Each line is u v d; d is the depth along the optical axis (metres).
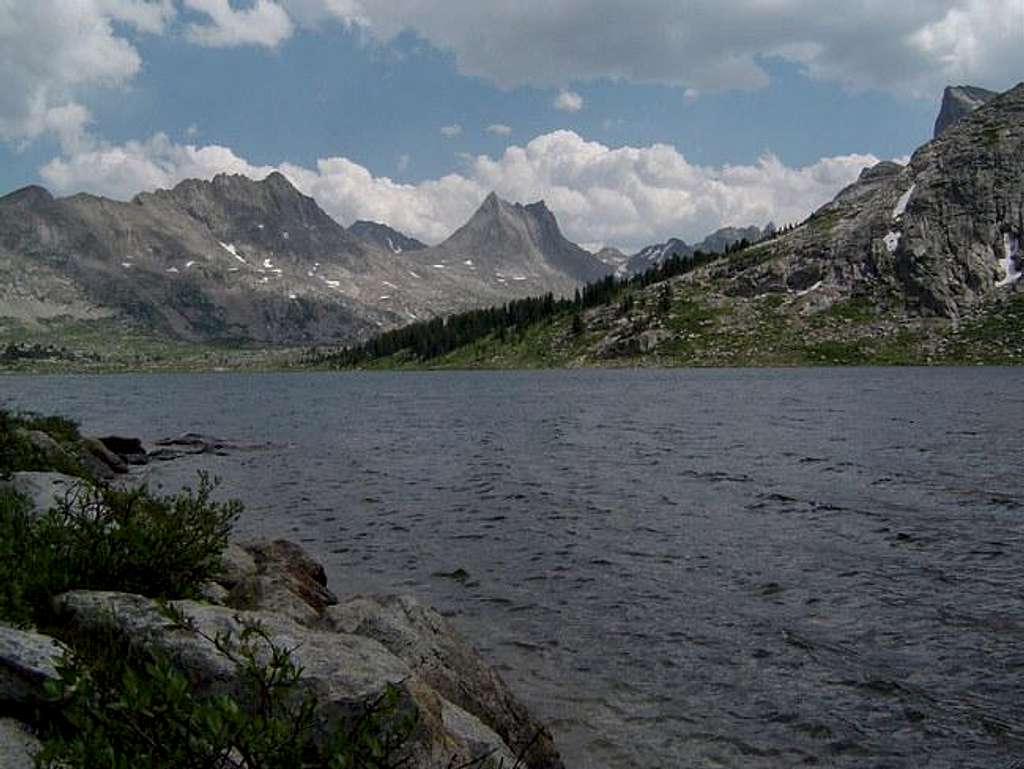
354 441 61.75
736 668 15.07
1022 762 11.45
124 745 5.31
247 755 5.19
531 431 66.88
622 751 12.09
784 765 11.57
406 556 24.47
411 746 8.23
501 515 30.69
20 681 7.60
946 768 11.36
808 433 59.09
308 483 40.12
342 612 13.14
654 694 14.03
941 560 22.25
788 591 19.75
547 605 19.17
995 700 13.37
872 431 59.25
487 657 15.91
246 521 30.42
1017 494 32.28
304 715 5.75
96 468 38.78
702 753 11.97
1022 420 65.69
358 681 8.62
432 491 37.03
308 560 19.06
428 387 163.00
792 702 13.55
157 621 9.52
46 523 12.69
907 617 17.55
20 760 6.80
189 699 5.23
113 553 12.22
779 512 29.86
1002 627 16.73
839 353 196.75
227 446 56.81
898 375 152.00
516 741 11.77
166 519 13.48
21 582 10.49
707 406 89.81
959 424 63.12
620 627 17.47
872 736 12.33
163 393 163.62
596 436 61.47
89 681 5.59
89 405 116.62
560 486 37.44
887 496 32.50
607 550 24.55
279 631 9.92
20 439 25.78
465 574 22.20
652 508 31.30
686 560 23.08
